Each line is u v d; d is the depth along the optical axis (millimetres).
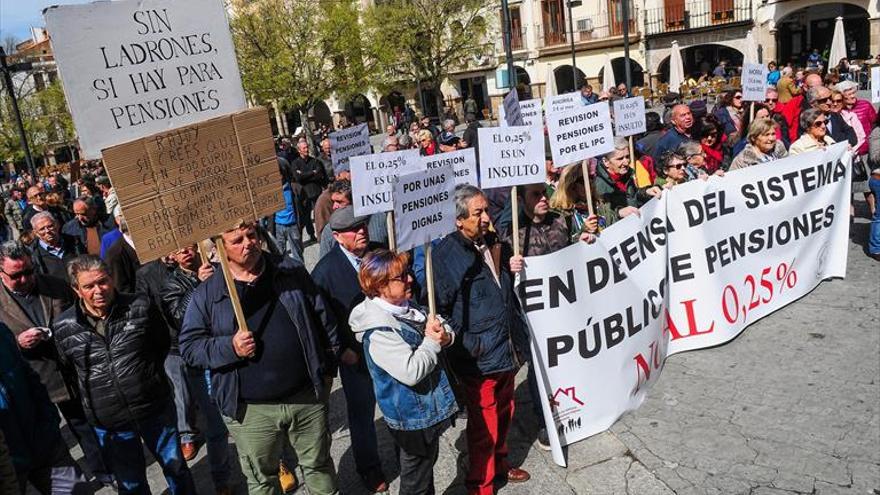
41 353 3977
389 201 4121
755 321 5879
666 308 5172
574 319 4223
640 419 4605
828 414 4383
